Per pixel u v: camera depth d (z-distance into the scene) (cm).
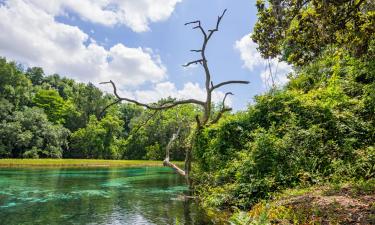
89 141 6575
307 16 909
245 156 1229
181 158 5044
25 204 1195
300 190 929
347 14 839
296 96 1485
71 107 7638
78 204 1197
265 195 1005
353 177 959
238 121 1472
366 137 1217
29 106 7612
